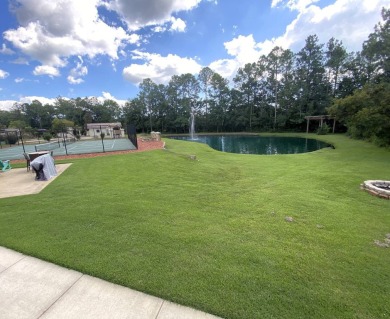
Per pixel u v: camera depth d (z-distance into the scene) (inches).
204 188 250.2
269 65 1644.9
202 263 112.1
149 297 90.4
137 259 115.1
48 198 212.1
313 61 1449.3
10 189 243.3
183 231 146.2
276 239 137.6
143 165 371.2
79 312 83.5
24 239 135.6
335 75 1441.9
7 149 761.6
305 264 112.5
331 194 234.2
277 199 215.2
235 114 1766.7
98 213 175.3
